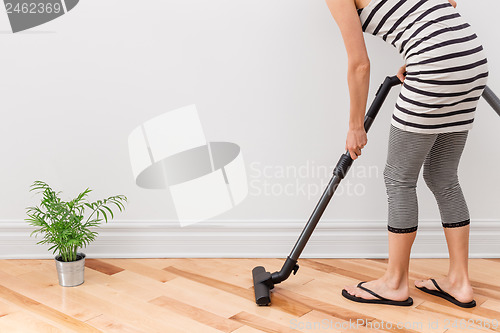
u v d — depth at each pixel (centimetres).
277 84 217
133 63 216
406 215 176
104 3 212
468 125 171
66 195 226
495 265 218
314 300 185
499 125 218
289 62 215
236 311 176
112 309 178
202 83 217
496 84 217
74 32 214
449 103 161
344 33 161
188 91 218
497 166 222
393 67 215
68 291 192
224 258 228
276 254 228
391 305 181
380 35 167
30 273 210
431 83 159
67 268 194
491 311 177
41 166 223
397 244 178
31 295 189
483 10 211
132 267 217
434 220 225
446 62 156
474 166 222
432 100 160
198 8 212
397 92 216
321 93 217
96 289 194
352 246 228
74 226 198
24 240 226
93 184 225
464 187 224
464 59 158
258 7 211
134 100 219
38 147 222
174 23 213
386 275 184
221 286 197
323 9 211
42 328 164
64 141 222
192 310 177
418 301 185
